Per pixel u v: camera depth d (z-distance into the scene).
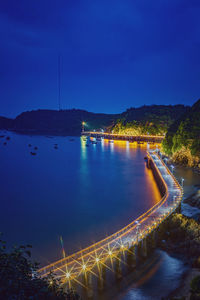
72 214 71.94
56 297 14.09
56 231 60.12
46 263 44.91
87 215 70.81
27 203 83.50
